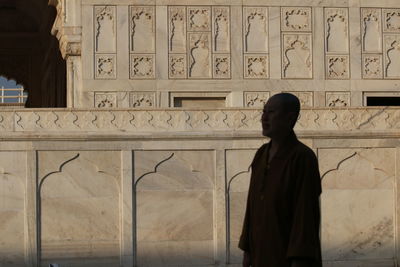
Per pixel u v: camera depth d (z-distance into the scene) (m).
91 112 16.25
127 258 16.11
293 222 6.49
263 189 6.64
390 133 16.59
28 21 33.53
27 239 15.91
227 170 16.31
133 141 16.17
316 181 6.54
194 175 16.31
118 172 16.16
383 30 22.88
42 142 15.95
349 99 22.67
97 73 21.89
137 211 16.20
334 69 22.67
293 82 22.47
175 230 16.27
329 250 16.55
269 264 6.55
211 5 22.28
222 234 16.30
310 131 16.42
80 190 16.08
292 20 22.56
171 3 22.14
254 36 22.42
